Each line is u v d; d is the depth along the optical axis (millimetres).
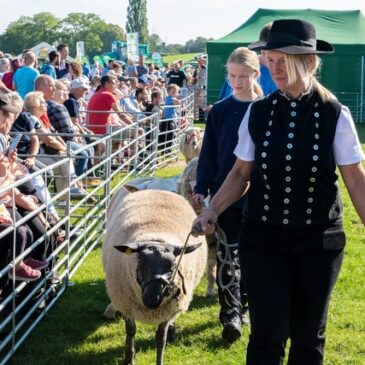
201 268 4863
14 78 11375
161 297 3908
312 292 3109
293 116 3084
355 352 4859
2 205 4699
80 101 12828
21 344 4871
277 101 3158
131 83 18812
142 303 4148
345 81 25516
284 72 3045
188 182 6020
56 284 5801
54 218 5867
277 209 3096
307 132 3059
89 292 6090
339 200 3176
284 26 3057
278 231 3109
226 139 4805
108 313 5410
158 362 4430
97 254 7328
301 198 3064
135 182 6230
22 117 7820
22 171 5703
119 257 4359
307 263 3092
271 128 3121
